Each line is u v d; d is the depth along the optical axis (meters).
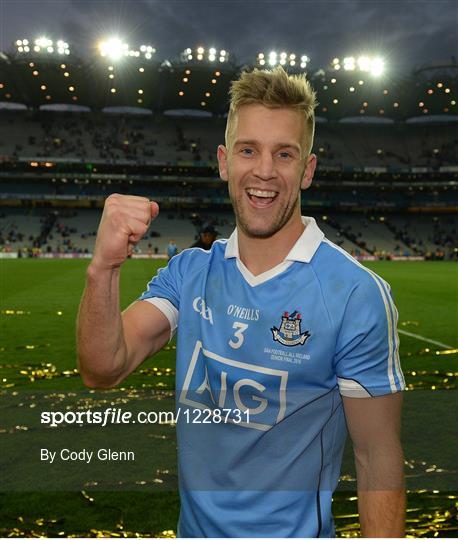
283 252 1.52
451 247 54.25
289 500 1.47
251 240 1.52
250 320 1.50
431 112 61.78
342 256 1.53
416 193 62.66
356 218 60.25
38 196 55.44
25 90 55.97
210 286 1.60
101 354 1.49
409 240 55.47
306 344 1.46
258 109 1.47
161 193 59.19
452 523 2.99
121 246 1.41
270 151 1.47
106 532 2.84
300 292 1.48
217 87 54.66
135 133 60.84
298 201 1.54
